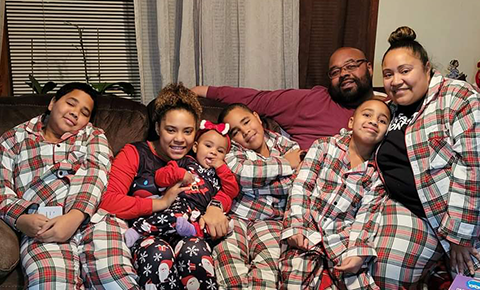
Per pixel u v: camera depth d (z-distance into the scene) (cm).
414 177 168
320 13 262
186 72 246
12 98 204
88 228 170
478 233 161
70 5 257
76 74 267
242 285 166
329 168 189
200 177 190
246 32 249
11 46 255
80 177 178
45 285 149
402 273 165
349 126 196
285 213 185
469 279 152
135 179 188
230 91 236
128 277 158
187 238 170
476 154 158
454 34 286
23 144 184
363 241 171
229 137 202
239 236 186
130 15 266
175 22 247
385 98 231
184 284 161
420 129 170
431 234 167
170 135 185
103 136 194
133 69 273
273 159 197
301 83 269
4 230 163
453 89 168
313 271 173
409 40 178
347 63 227
